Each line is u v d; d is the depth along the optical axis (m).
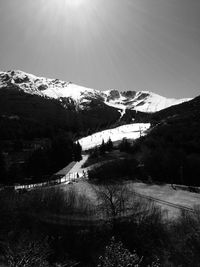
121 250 19.83
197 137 146.00
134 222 61.28
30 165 157.00
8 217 60.47
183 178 106.88
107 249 19.84
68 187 91.06
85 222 62.97
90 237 58.88
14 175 147.12
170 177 108.25
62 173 151.75
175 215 62.12
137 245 54.47
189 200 73.50
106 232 60.31
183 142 141.25
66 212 65.38
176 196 77.38
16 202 65.38
